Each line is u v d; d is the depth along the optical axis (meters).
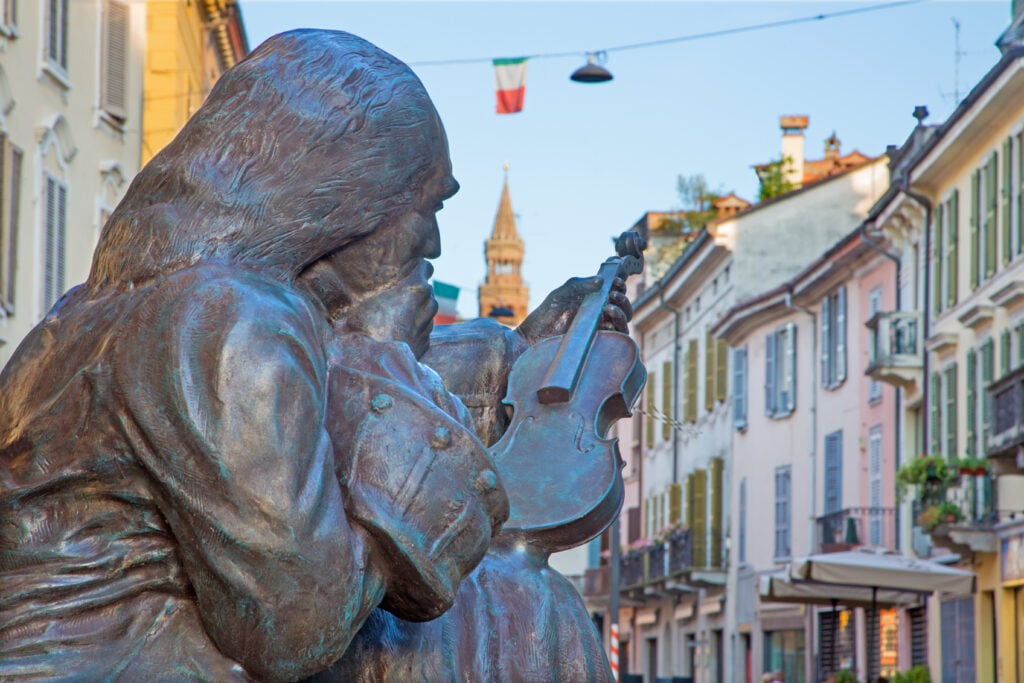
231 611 2.08
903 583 29.36
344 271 2.38
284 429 2.07
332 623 2.09
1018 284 34.81
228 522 2.05
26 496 2.15
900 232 44.09
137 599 2.16
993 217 37.44
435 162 2.40
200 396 2.06
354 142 2.29
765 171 63.50
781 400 53.47
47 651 2.11
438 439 2.25
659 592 64.62
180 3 36.44
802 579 30.00
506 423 2.98
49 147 28.06
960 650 38.31
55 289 28.36
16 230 26.17
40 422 2.16
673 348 67.31
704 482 61.34
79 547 2.15
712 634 61.31
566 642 2.64
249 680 2.14
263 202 2.24
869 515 45.53
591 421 2.86
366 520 2.16
